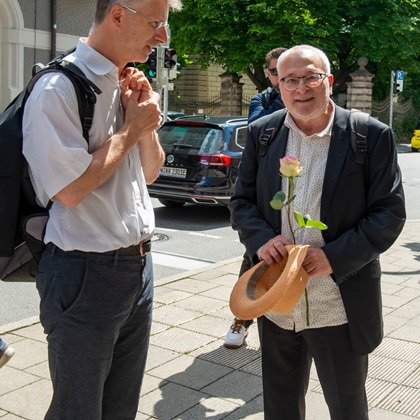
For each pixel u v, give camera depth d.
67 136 2.17
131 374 2.54
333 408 2.70
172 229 9.60
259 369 4.20
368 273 2.60
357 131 2.55
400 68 31.78
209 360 4.33
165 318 5.17
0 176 2.18
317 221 2.36
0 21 16.30
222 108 31.88
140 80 2.37
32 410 3.59
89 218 2.26
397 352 4.50
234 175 10.01
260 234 2.63
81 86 2.22
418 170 19.52
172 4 2.38
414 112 37.88
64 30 17.22
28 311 5.76
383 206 2.54
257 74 29.94
